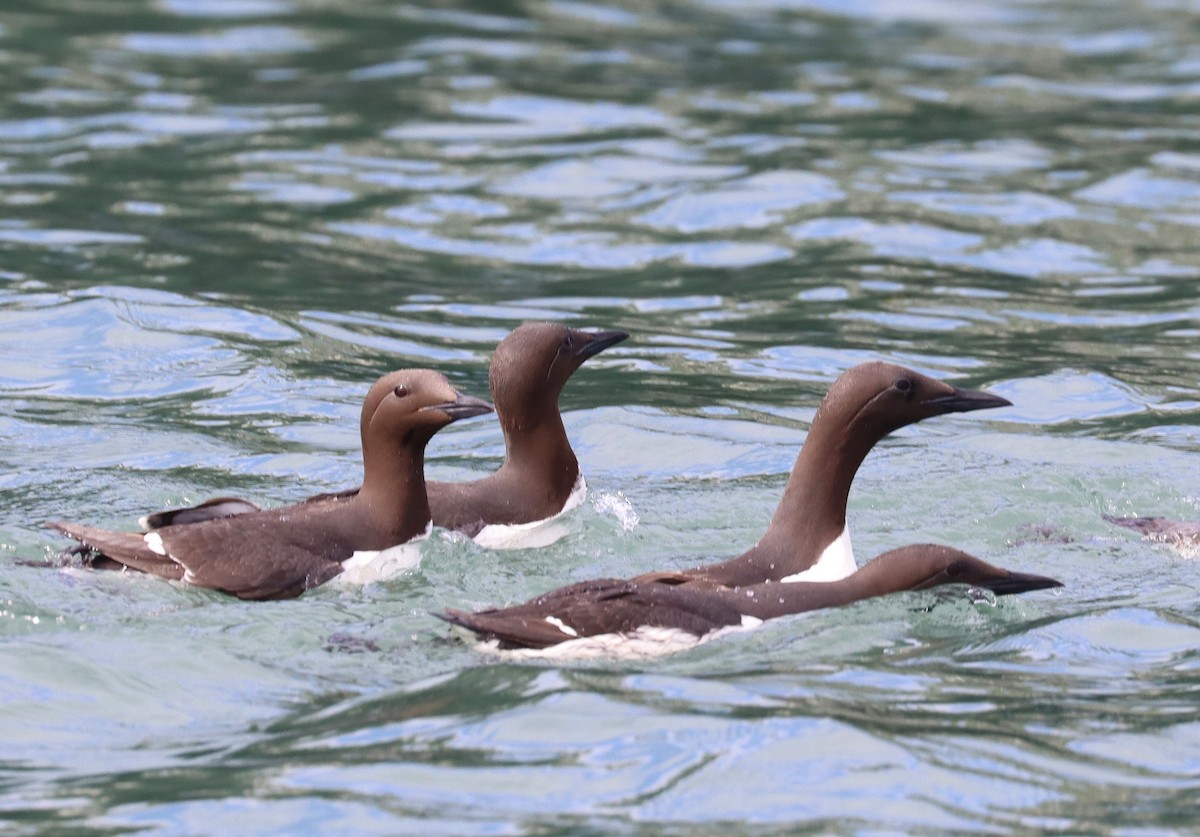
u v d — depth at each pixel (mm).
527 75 30031
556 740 9055
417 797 8477
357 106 27781
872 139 26719
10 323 17812
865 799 8461
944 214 23016
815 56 32656
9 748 9133
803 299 19797
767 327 18859
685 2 36906
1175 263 21172
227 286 19547
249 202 22938
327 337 18047
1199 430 15641
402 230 22125
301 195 23328
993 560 12461
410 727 9258
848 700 9609
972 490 13969
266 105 27672
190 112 27078
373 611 11133
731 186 24031
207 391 16297
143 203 22656
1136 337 18531
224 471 14211
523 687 9703
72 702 9672
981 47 34000
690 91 29531
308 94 28422
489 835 8102
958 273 20781
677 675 9898
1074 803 8461
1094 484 14148
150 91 28234
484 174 24562
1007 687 9906
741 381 17109
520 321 18922
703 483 14289
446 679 9898
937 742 9078
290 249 21125
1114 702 9711
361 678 9992
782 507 11797
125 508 13148
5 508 13016
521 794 8500
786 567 11570
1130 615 11234
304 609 11086
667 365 17578
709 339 18422
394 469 12133
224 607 11062
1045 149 26266
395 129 26594
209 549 11398
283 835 8133
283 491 13758
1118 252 21609
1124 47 34188
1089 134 27188
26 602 10891
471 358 17625
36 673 9969
